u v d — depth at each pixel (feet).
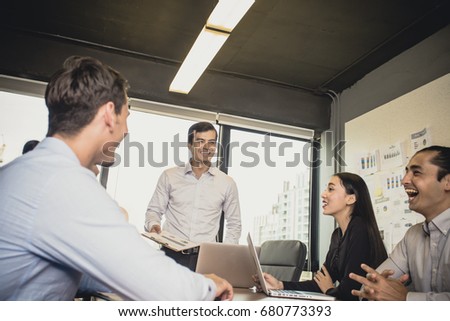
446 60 10.00
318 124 14.74
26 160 2.55
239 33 11.34
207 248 5.78
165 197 9.88
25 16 11.12
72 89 2.81
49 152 2.62
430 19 10.05
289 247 8.47
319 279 6.11
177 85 12.41
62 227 2.26
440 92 9.72
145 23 11.17
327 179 14.42
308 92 14.82
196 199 9.79
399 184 10.62
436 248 5.10
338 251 6.57
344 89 14.33
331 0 9.70
